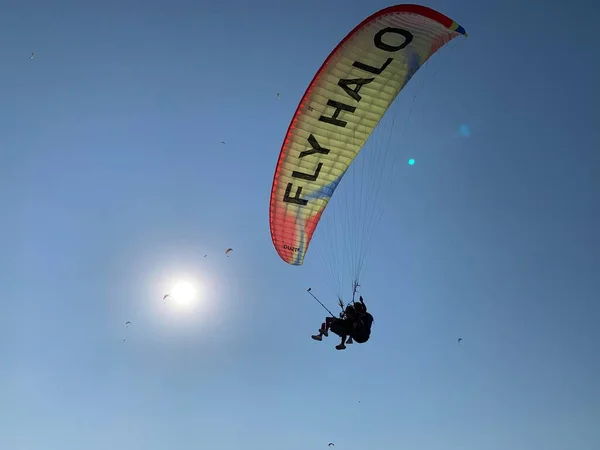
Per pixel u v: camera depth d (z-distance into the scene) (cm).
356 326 1678
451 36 1650
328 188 1891
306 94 1709
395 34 1631
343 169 1869
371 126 1803
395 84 1744
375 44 1647
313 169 1847
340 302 1739
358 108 1762
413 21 1595
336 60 1662
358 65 1683
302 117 1747
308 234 1959
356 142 1820
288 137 1773
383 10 1576
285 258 1980
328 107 1744
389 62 1692
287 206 1898
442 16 1567
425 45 1670
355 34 1622
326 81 1694
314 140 1791
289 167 1833
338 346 1681
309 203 1906
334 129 1788
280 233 1938
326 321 1706
